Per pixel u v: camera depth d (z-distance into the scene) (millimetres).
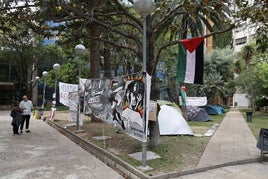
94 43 15797
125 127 7785
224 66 33531
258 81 30109
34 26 9773
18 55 29906
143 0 6648
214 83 32094
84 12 9375
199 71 7902
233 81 34094
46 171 6562
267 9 7691
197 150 8930
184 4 8094
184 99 18922
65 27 10805
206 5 7875
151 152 8102
